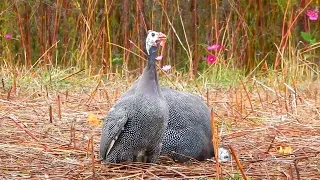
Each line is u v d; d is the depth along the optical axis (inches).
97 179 329.4
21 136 402.0
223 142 400.8
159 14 647.8
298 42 661.9
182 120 360.5
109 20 659.4
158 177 329.1
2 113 452.4
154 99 335.6
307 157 362.6
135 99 336.5
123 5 657.6
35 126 425.4
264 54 673.0
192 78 599.8
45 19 661.9
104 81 590.9
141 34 641.0
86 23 626.8
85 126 429.7
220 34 663.1
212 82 584.1
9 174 335.3
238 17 663.8
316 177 332.5
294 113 476.4
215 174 332.8
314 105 495.8
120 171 338.6
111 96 518.9
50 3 660.1
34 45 668.1
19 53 658.8
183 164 360.5
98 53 641.0
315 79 619.2
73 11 654.5
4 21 666.2
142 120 335.6
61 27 658.8
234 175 325.7
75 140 395.9
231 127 438.9
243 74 631.8
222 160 366.0
